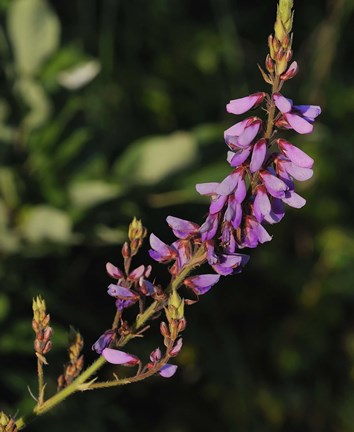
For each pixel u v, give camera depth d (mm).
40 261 7922
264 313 9547
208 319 9188
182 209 8008
